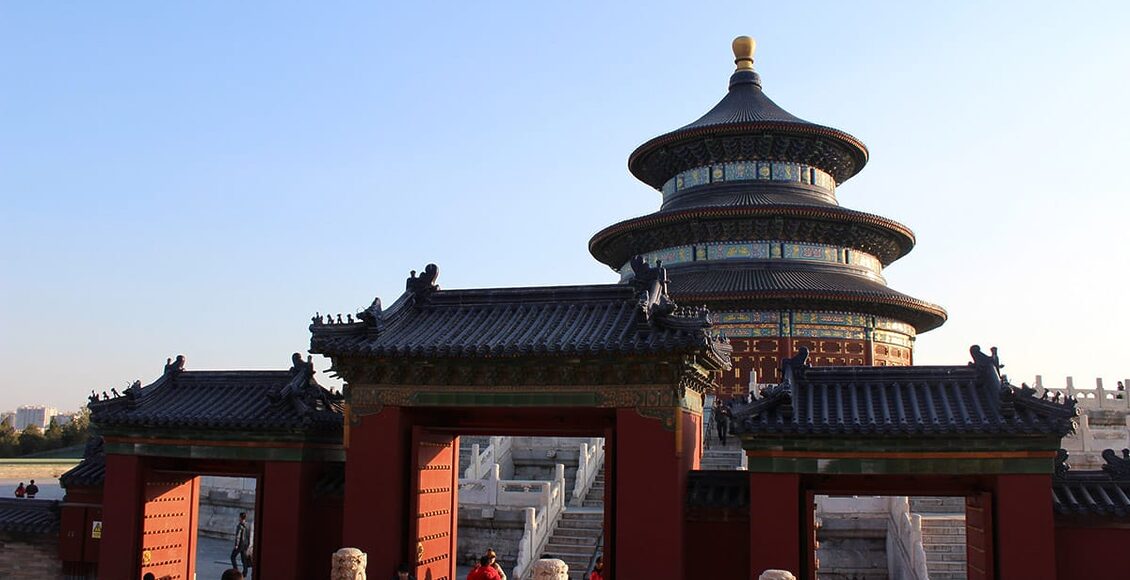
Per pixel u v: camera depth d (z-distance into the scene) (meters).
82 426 151.12
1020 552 21.47
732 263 65.75
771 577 15.03
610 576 23.94
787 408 22.95
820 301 62.12
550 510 38.28
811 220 65.06
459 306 28.17
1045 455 21.69
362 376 26.27
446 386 25.55
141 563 29.22
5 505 33.16
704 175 70.69
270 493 27.69
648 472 23.67
